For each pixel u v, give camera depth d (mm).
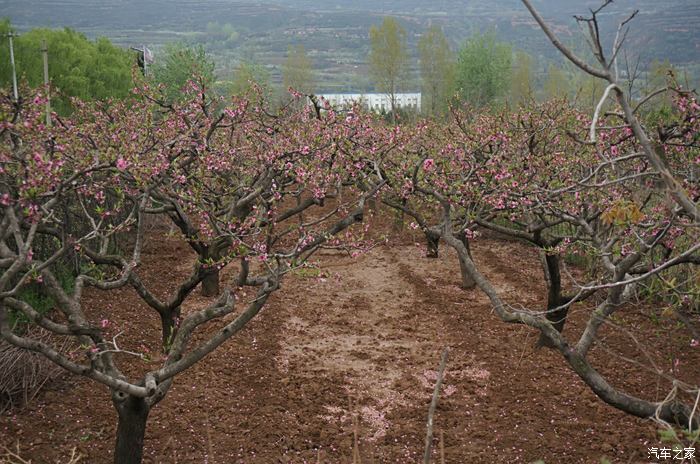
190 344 9422
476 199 9031
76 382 7871
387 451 6676
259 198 8617
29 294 9539
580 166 9055
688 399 7664
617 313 10305
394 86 41156
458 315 10812
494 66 38094
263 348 9375
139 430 5867
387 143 9820
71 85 19750
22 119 5691
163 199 9188
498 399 7820
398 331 10203
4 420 6949
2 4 179625
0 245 5242
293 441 6805
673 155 7602
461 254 7414
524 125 10109
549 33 3500
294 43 140125
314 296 11852
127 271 6453
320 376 8500
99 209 5559
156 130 8789
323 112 9586
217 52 119062
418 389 8141
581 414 7395
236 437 6867
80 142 6695
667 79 7109
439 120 14664
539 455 6562
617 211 4648
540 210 8078
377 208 16375
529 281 12734
